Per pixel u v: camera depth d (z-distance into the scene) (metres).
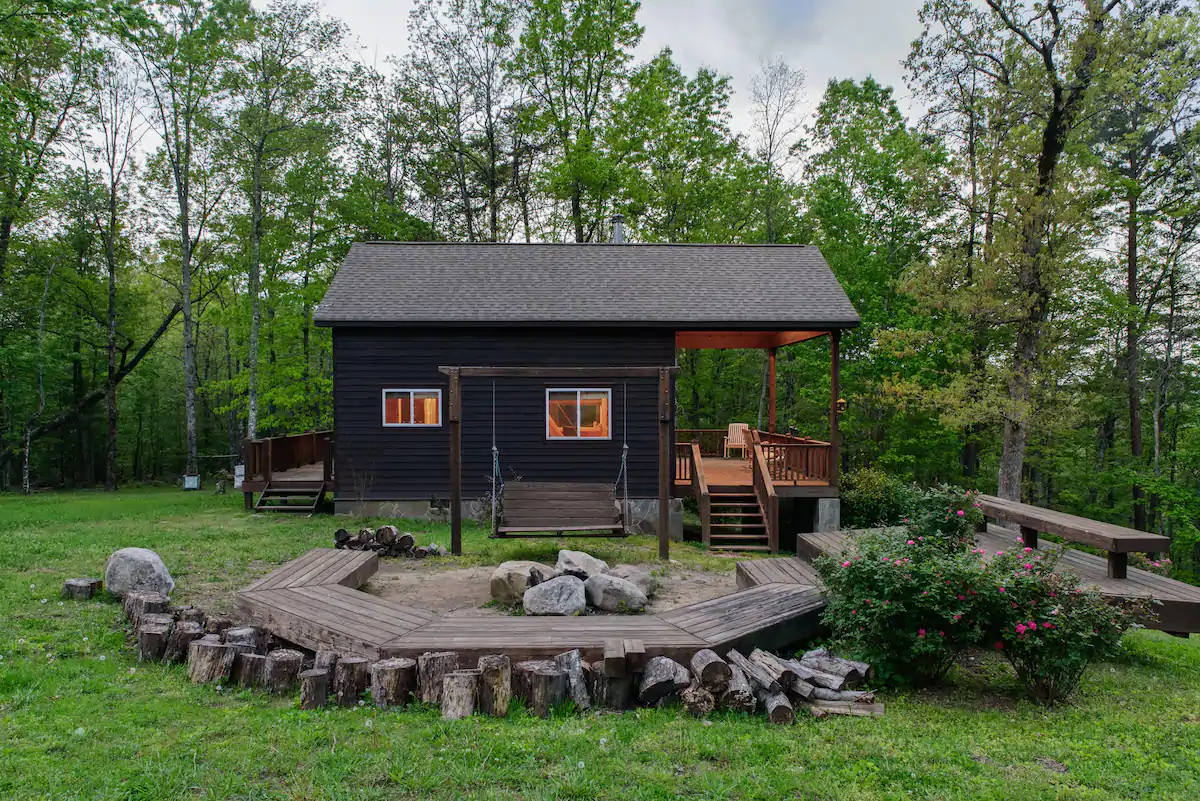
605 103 24.83
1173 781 3.77
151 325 31.78
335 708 4.50
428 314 13.01
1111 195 18.02
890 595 5.18
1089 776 3.77
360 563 7.61
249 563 8.82
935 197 16.09
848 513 14.02
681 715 4.56
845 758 3.93
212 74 18.97
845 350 22.30
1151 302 21.38
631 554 10.34
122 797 3.16
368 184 25.27
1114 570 7.23
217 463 33.81
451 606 7.17
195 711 4.31
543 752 3.81
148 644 5.26
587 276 14.62
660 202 24.17
